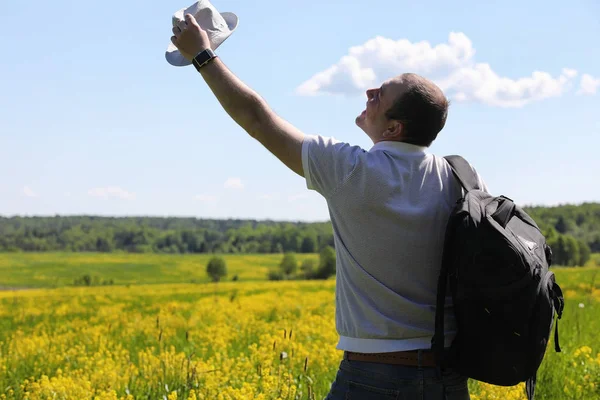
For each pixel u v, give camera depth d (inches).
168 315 738.2
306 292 1134.4
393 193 123.0
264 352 337.7
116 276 5324.8
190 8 131.6
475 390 264.2
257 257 7071.9
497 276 114.7
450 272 119.6
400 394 122.9
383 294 123.9
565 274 1254.3
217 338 449.1
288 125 126.0
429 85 128.3
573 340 366.3
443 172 130.3
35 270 5713.6
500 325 116.4
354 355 127.6
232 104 125.3
